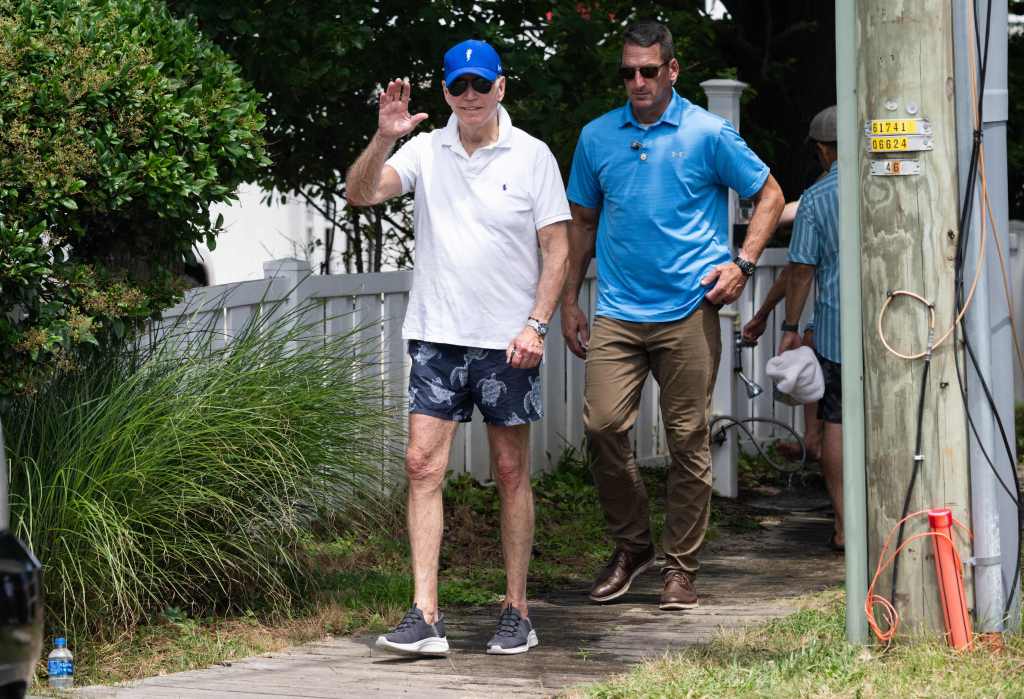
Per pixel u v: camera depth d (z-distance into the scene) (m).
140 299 8.17
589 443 9.20
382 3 11.93
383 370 11.32
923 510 7.15
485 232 7.59
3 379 7.61
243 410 8.24
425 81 12.72
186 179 7.98
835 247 10.25
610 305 9.04
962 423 7.11
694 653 7.39
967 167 7.04
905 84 7.04
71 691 6.95
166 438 8.01
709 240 8.87
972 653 6.89
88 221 8.36
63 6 7.91
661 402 9.06
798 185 17.94
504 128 7.64
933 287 7.09
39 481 7.57
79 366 8.10
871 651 7.13
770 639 7.59
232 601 8.62
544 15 12.45
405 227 15.07
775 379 10.38
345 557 9.57
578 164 9.17
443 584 9.76
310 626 8.40
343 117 12.98
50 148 7.50
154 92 7.94
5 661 4.94
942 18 7.00
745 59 17.92
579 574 10.29
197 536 8.20
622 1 14.42
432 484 7.73
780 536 11.80
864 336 7.28
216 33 11.21
